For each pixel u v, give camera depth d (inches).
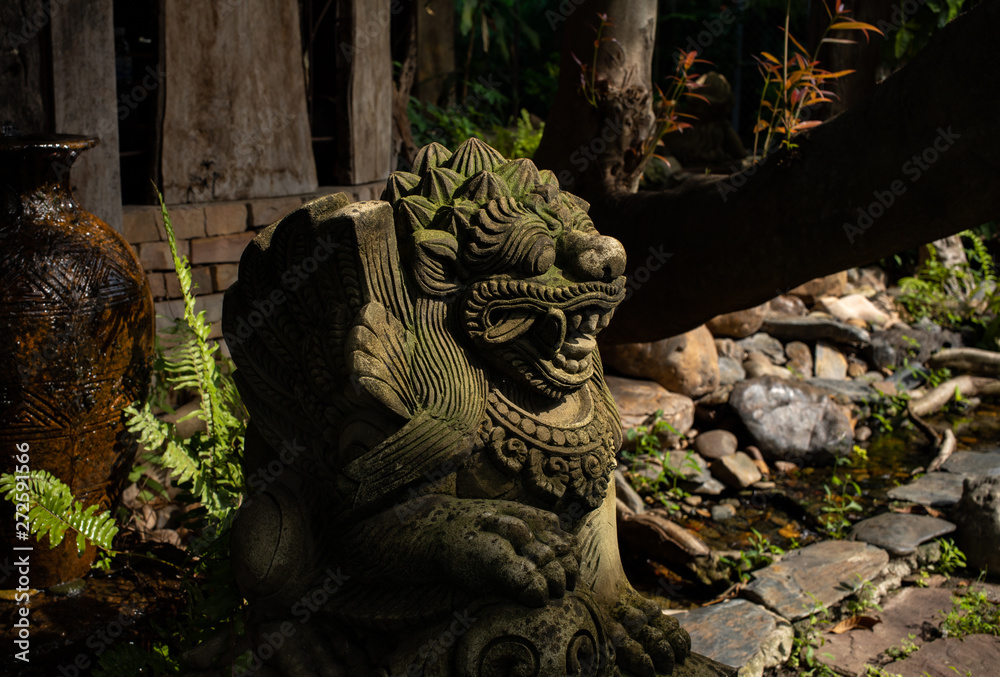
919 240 102.3
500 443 65.2
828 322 236.2
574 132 153.5
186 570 98.4
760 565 141.3
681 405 191.2
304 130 161.3
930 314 267.1
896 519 150.1
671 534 140.4
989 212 94.1
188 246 145.5
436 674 58.6
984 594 131.2
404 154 236.7
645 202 138.4
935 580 137.9
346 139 171.9
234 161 151.6
